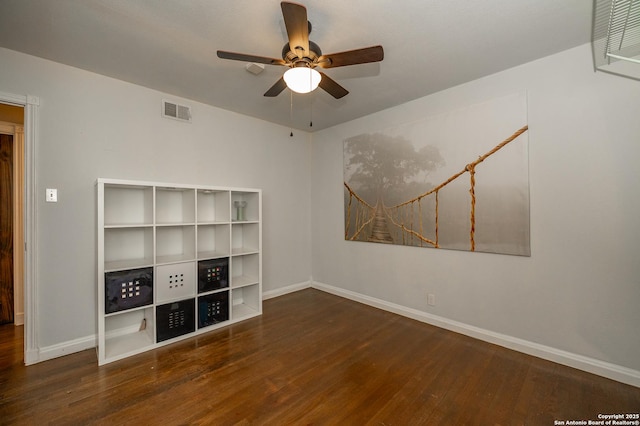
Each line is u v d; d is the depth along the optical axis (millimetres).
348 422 1578
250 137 3592
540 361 2188
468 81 2609
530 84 2273
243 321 3006
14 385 1899
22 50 2119
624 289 1912
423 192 2939
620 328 1925
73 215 2371
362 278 3576
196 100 3068
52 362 2199
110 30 1884
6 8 1654
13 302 2930
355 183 3648
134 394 1811
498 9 1687
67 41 2010
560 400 1750
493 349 2379
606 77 1959
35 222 2197
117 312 2238
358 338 2600
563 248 2137
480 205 2543
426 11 1702
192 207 2744
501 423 1570
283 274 3969
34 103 2195
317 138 4203
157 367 2123
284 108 3291
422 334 2674
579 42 2016
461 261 2680
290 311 3293
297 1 1608
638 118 1855
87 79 2436
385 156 3289
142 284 2367
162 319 2475
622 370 1912
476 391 1841
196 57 2223
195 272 2680
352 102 3102
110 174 2559
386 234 3291
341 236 3848
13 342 2516
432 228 2873
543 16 1743
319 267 4172
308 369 2096
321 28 1859
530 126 2273
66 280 2336
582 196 2057
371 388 1875
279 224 3928
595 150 2004
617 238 1934
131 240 2697
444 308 2805
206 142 3186
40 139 2225
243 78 2564
